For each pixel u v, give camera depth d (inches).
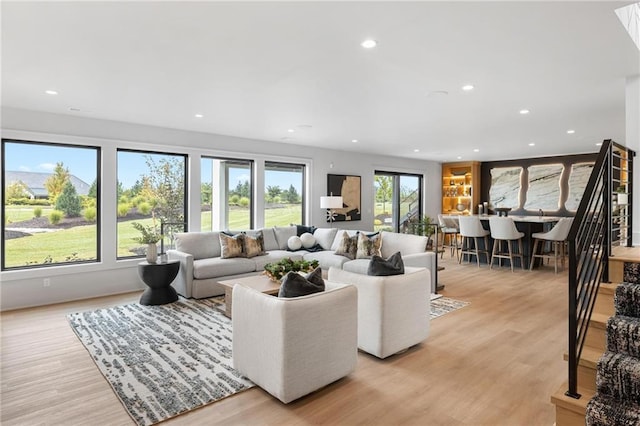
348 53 112.3
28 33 98.3
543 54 112.7
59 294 189.8
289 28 95.7
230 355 123.4
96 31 97.4
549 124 214.5
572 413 78.0
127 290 211.9
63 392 100.2
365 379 107.8
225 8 85.7
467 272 265.3
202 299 194.2
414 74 130.3
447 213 435.2
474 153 350.6
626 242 129.0
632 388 74.5
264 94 154.4
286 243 255.1
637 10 106.3
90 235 203.8
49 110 181.3
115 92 151.8
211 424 86.3
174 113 188.5
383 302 118.0
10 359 120.6
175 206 234.7
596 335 89.7
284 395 91.4
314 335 96.8
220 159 255.0
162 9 86.0
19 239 184.1
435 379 107.5
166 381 105.8
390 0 81.9
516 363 117.6
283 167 291.1
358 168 339.6
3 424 86.0
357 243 227.9
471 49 109.1
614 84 141.6
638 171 129.4
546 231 293.7
